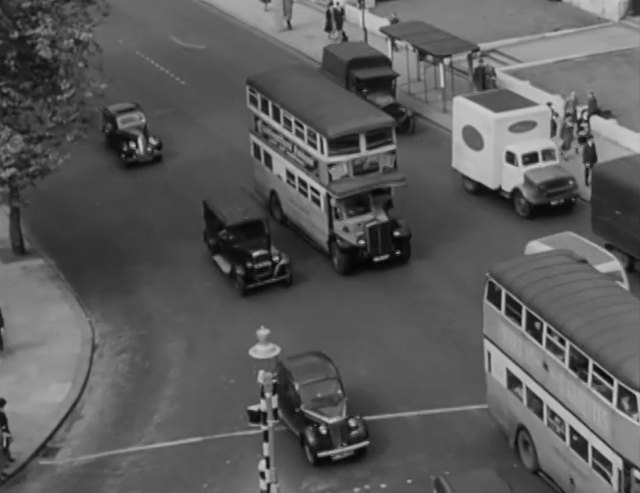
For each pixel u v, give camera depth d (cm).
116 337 4625
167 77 7400
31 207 5778
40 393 4244
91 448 3975
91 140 6488
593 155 5494
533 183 5228
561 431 3422
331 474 3731
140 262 5194
